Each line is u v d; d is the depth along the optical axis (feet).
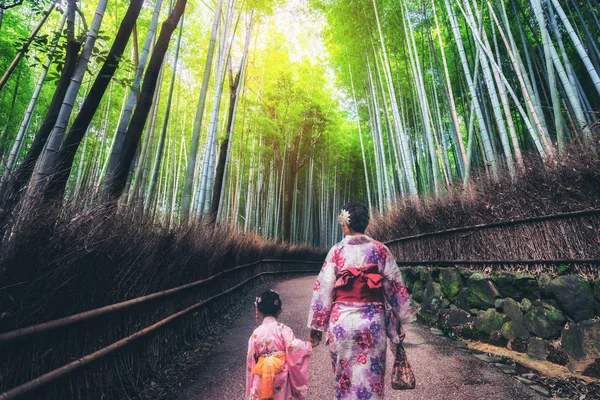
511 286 11.10
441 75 25.63
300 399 5.96
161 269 10.15
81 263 6.07
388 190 30.94
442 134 24.44
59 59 10.58
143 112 11.28
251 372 6.10
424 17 26.91
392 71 37.17
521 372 8.99
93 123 36.50
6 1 11.35
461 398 7.68
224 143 32.60
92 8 26.99
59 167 7.68
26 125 18.40
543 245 10.20
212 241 15.78
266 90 51.31
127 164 10.86
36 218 5.20
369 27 30.55
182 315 11.36
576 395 7.33
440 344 12.13
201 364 10.53
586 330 8.25
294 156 60.70
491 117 22.57
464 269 13.83
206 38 35.81
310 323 5.74
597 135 9.37
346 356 5.23
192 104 45.01
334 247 6.03
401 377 5.63
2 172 5.26
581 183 9.00
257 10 34.24
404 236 21.26
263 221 56.59
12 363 4.77
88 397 6.23
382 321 5.44
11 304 4.78
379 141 32.89
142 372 8.56
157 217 11.26
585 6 18.49
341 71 39.70
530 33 22.29
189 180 18.83
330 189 70.44
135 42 20.81
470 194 14.16
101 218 7.09
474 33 15.35
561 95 17.42
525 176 10.96
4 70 28.35
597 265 8.61
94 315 6.34
